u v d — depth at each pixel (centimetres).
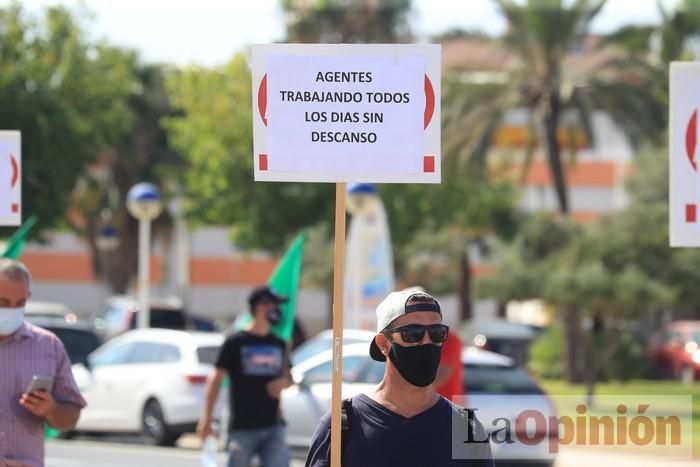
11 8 5022
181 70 7412
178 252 10188
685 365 6425
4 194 1420
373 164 1120
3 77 4900
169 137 8169
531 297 4991
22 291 1213
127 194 8656
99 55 5459
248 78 7050
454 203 6988
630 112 6316
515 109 6700
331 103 1121
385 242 3747
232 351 1803
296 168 1123
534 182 9969
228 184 6856
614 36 6438
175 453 3450
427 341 956
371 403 973
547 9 6284
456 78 6438
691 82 1229
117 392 3688
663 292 4734
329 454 977
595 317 5003
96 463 3216
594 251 4891
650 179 5166
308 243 6638
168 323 5938
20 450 1222
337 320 1067
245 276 10381
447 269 7950
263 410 1802
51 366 1241
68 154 4994
